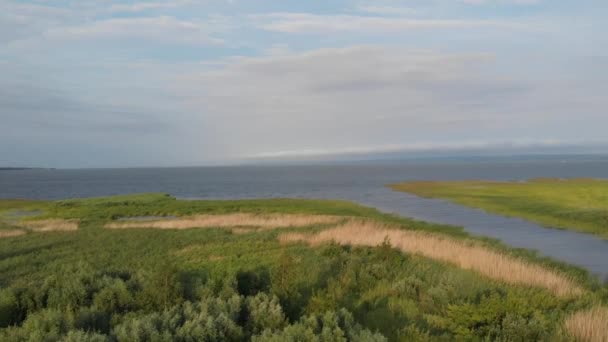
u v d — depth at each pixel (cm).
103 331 955
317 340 800
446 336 977
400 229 2825
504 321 1004
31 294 1214
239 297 1094
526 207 4416
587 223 3388
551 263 2064
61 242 2447
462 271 1553
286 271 1242
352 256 1798
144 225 3356
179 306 1078
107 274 1444
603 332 963
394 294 1306
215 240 2434
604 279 1822
